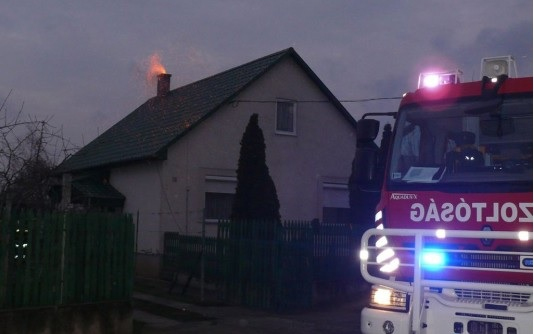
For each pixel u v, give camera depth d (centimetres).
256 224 1412
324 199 2211
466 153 744
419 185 753
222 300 1472
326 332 1118
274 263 1341
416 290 683
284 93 2133
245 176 1741
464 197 720
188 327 1136
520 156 721
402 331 686
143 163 2002
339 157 2234
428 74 826
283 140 2122
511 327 632
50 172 1190
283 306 1330
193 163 1955
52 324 925
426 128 784
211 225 1978
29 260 912
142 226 1984
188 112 2109
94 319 973
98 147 2394
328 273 1476
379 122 833
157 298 1484
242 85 2041
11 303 895
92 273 987
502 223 696
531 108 737
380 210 781
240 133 2041
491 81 763
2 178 1102
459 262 692
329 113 2223
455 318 657
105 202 2078
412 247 719
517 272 661
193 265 1620
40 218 928
